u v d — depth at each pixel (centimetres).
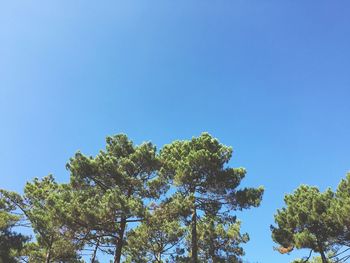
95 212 2084
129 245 2795
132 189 2459
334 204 2684
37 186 2989
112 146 2688
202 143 2706
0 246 2089
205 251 2900
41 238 2603
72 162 2455
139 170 2562
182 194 2495
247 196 2452
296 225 2759
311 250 2711
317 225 2709
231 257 2838
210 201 2502
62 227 2195
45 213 2289
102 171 2425
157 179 2423
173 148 2773
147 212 2183
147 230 2764
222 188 2480
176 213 2244
